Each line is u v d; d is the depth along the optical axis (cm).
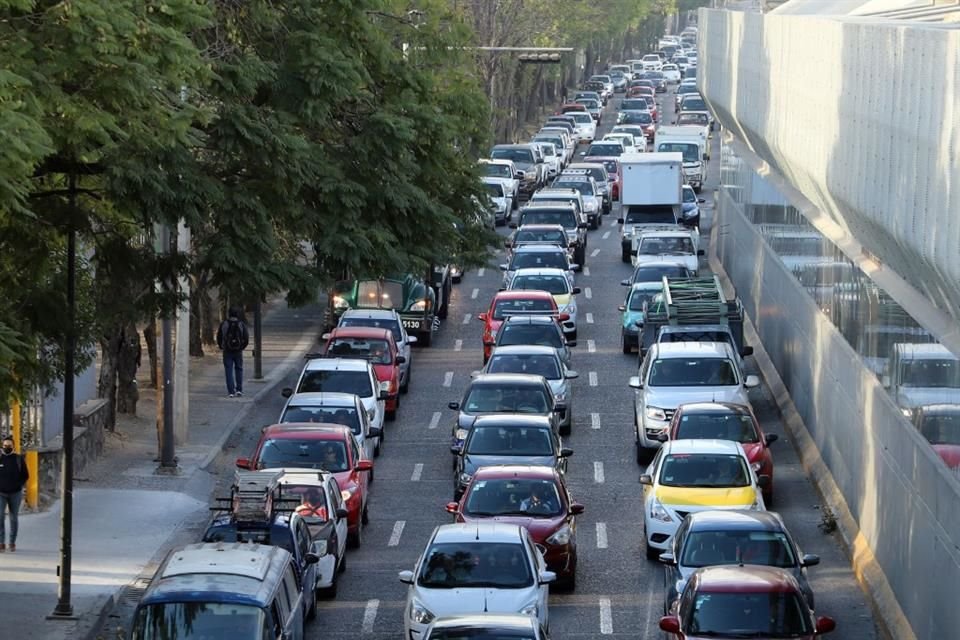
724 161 8381
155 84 2936
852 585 3672
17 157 2338
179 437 4984
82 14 2689
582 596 3562
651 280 6762
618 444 5059
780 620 2770
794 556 3152
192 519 4200
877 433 3700
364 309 5988
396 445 5081
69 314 3331
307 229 4275
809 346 4962
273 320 7388
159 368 4803
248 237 3919
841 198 3475
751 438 4309
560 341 5750
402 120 4403
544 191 9450
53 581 3572
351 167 4397
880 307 3728
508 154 11406
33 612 3347
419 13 5041
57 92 2692
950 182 2391
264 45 4197
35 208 3344
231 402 5675
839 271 4412
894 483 3456
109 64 2775
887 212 2922
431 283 6794
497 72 13575
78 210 3344
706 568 2938
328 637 3250
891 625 3297
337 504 3672
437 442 5125
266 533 3141
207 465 4809
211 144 3897
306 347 6788
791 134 4388
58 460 4306
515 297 6294
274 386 6009
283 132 3956
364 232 4266
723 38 6919
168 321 4581
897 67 2842
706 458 3891
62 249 3650
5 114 2358
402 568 3794
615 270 8488
